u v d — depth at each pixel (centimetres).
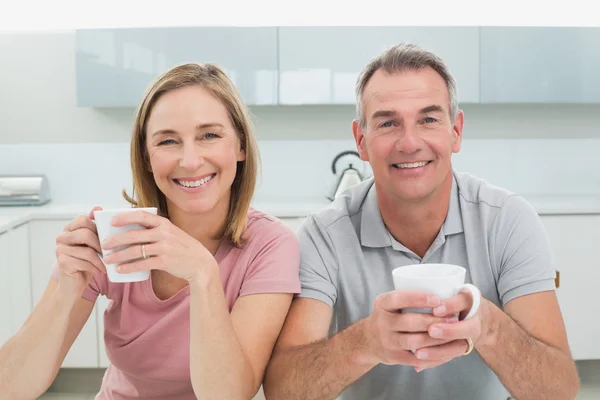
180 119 121
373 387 137
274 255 129
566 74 370
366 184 151
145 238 103
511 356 110
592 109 406
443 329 90
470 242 138
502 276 136
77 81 366
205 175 124
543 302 131
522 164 410
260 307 124
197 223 132
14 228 324
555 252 347
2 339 306
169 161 123
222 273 131
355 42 367
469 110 405
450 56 367
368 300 138
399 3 400
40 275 348
